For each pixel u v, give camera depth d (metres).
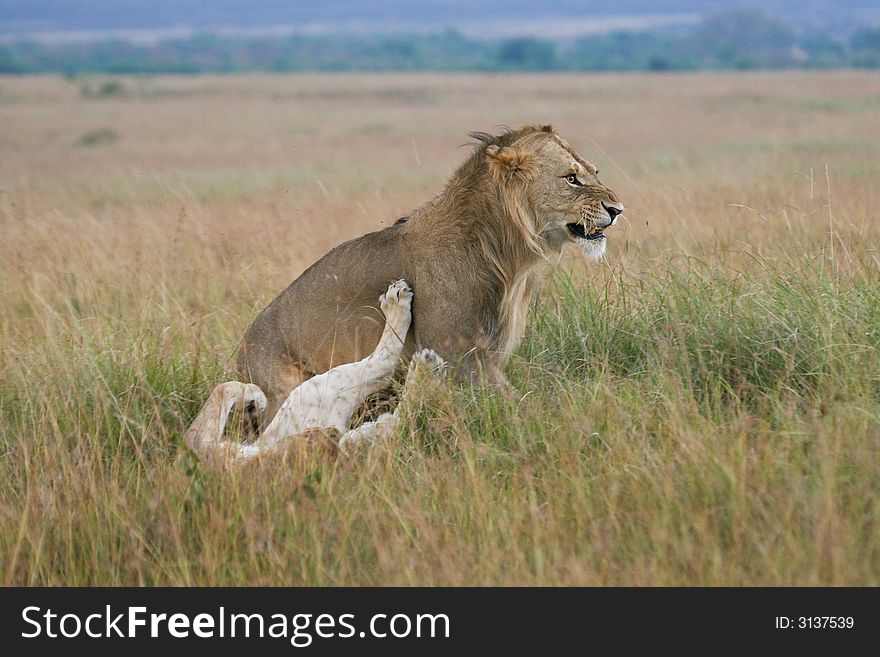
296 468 9.20
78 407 10.60
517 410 9.84
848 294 10.84
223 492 8.87
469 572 7.68
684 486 8.20
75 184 34.75
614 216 10.51
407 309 10.41
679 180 25.98
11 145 58.84
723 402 9.91
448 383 10.29
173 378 11.36
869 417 8.77
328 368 10.98
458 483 8.85
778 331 10.46
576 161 10.55
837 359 9.88
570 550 7.80
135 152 53.81
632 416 9.51
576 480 8.34
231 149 54.97
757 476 8.16
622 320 11.41
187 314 13.20
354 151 52.03
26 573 8.53
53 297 15.28
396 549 7.89
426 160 45.00
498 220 10.45
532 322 11.72
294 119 81.62
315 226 19.16
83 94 129.38
